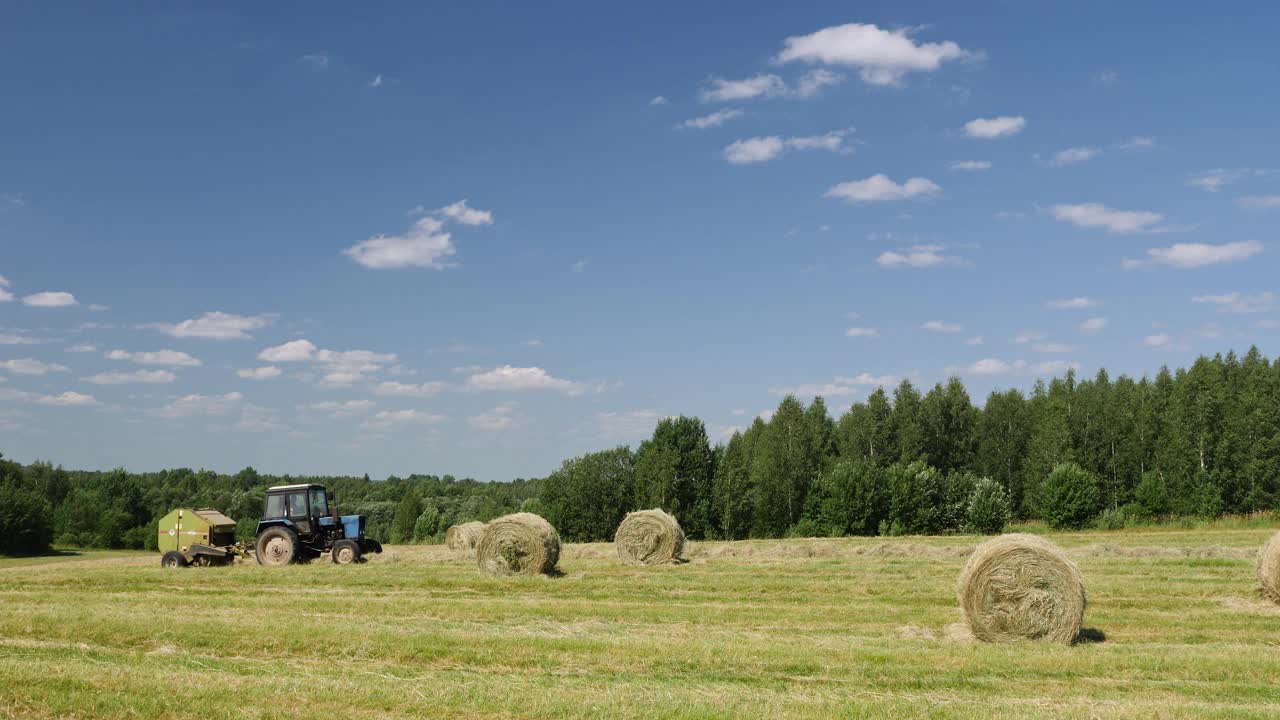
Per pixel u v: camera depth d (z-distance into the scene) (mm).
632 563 23328
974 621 12867
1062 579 12594
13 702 7926
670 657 10398
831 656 10586
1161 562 21172
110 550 64938
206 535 25375
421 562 23953
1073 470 41250
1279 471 45781
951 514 43625
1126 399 54250
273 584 18531
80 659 9891
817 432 51531
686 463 46812
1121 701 8750
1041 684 9516
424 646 10758
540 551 19844
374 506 94500
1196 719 7957
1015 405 56344
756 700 8367
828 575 19500
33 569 25156
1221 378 53250
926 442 55062
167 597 16062
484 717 7844
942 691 9188
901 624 13648
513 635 11617
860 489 43875
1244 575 18625
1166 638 12773
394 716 7832
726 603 15664
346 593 16984
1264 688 9336
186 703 7961
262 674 9375
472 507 88562
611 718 7742
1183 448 47844
